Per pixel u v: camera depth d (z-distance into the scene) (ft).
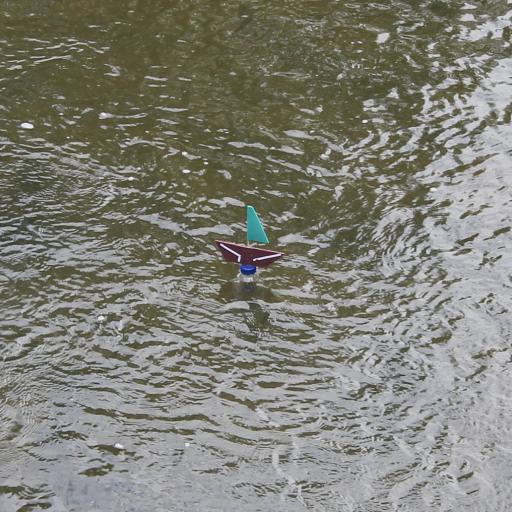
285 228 53.52
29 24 72.95
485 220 54.39
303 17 75.61
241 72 68.23
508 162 59.52
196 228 53.26
